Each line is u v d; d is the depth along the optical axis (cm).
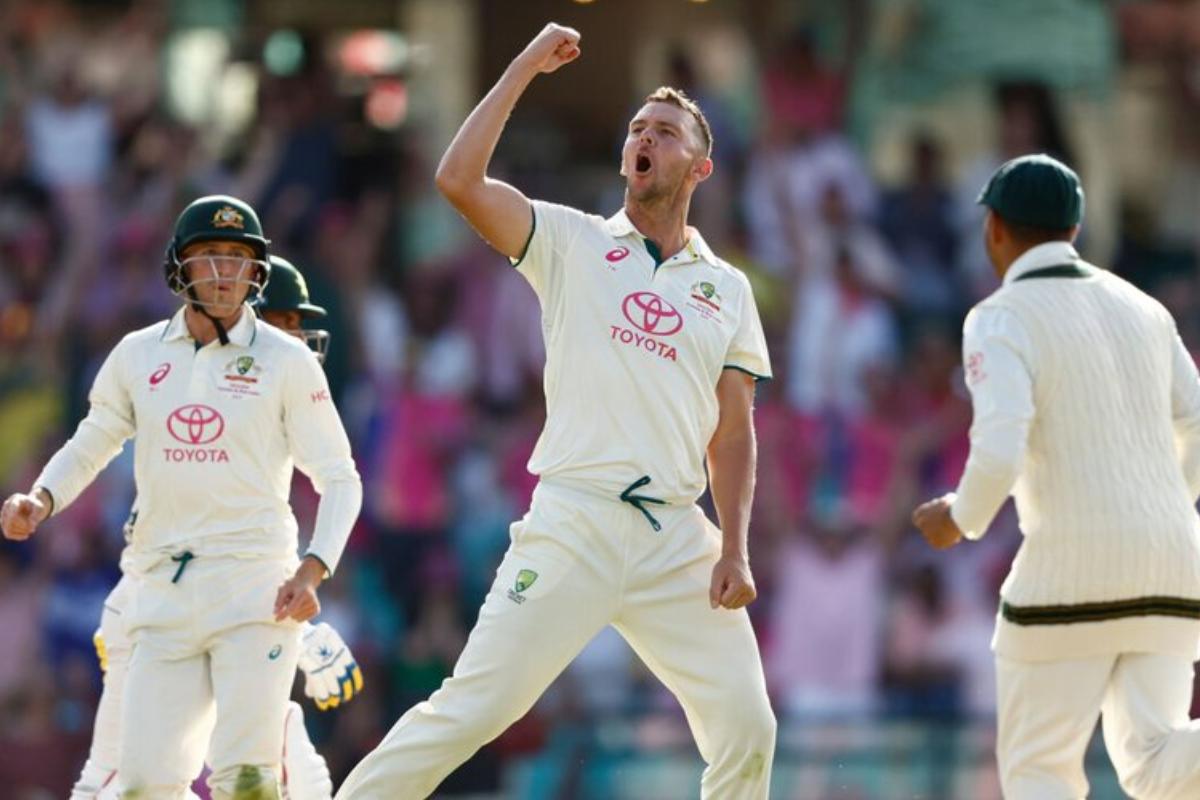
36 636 4681
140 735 2212
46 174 5238
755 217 5428
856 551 4881
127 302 5103
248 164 5353
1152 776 2028
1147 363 2062
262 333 2259
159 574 2228
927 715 4619
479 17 5822
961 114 5753
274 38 5578
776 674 4800
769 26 5775
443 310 5172
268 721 2219
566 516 2134
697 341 2158
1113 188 5859
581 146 5841
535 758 4512
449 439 4978
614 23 5825
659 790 4509
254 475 2230
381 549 4878
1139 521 2017
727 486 2192
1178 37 5909
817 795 4509
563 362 2153
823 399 5172
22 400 5003
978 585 4891
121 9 5484
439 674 4772
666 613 2158
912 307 5400
